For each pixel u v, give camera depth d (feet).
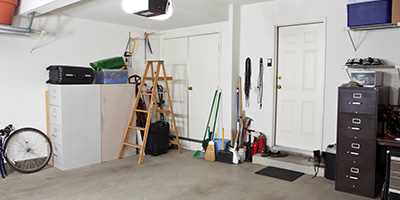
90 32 15.87
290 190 11.31
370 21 10.98
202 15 14.38
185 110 18.37
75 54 15.35
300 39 14.24
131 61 17.83
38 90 14.19
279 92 15.08
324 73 13.32
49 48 14.40
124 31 17.40
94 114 14.51
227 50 16.02
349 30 12.05
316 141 13.99
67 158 13.65
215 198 10.59
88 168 13.93
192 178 12.65
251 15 15.60
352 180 11.00
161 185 11.82
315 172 12.85
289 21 14.25
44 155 14.39
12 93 13.41
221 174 13.16
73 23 15.16
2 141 12.80
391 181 9.87
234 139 16.25
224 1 14.98
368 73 10.74
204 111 17.44
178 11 13.57
